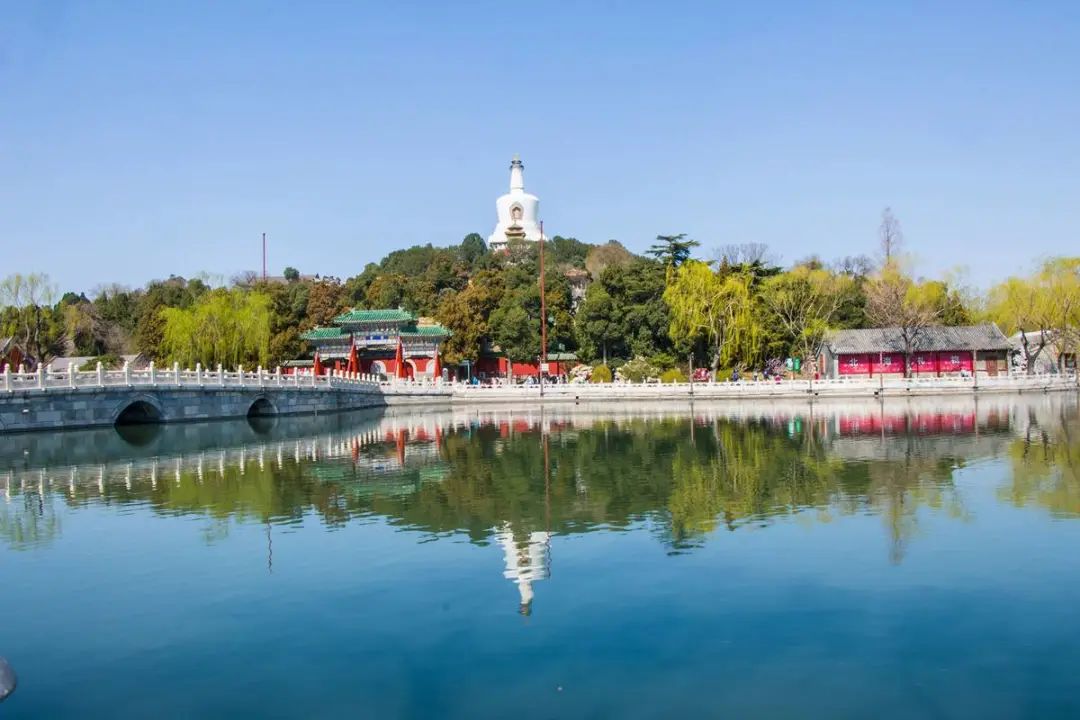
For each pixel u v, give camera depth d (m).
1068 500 33.03
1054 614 20.92
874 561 25.33
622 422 74.06
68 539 29.92
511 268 152.62
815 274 113.06
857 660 18.69
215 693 17.72
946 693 17.19
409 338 122.25
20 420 61.84
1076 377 99.38
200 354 102.75
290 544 28.75
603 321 120.94
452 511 33.62
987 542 27.06
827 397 96.06
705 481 39.53
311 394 90.38
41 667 19.11
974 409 78.31
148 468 46.41
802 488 36.94
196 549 28.30
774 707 16.78
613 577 24.39
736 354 109.00
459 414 89.12
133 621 21.69
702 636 20.06
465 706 16.97
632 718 16.45
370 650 19.67
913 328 105.44
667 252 124.94
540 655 19.19
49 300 106.56
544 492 37.50
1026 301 100.00
